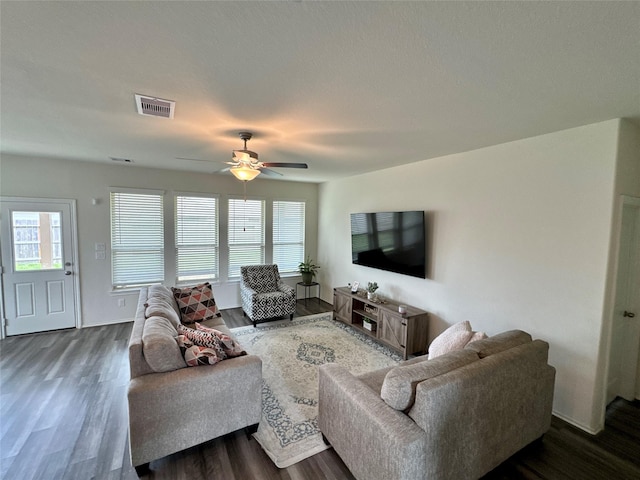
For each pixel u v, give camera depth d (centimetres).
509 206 296
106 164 454
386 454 157
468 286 338
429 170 386
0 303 402
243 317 518
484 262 321
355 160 398
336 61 152
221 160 412
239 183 565
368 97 195
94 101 206
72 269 442
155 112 225
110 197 462
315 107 213
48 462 202
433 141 297
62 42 137
